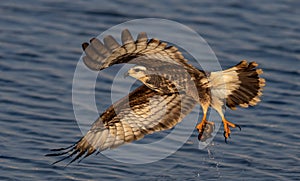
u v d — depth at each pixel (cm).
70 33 2197
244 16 2298
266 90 1875
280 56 2069
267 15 2305
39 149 1573
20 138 1620
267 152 1580
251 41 2150
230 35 2184
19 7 2361
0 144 1585
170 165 1523
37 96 1836
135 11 2330
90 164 1510
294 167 1508
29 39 2153
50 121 1711
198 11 2330
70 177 1457
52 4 2388
